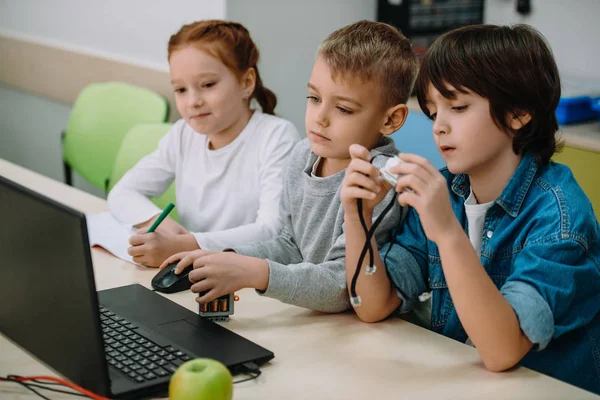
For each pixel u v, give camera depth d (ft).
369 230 3.98
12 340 3.66
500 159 4.07
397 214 4.43
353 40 4.35
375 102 4.40
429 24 9.67
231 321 4.13
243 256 4.21
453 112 3.93
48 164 11.44
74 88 10.43
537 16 9.98
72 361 3.24
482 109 3.85
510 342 3.52
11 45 11.49
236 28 5.90
